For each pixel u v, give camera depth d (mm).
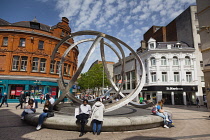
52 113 6543
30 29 24797
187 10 31297
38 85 24312
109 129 6000
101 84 39156
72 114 7512
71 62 29516
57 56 26688
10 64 23062
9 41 23562
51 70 25922
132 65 37781
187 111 15172
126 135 5590
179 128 6898
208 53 18344
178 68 29172
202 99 27703
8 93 22406
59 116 6719
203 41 19141
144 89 31250
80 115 5656
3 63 23062
